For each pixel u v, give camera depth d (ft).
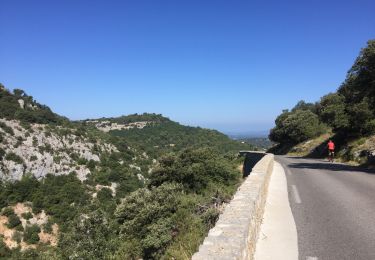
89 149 322.14
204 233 29.40
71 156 302.66
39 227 209.87
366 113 97.35
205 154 85.66
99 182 275.59
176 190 67.26
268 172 44.70
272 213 28.17
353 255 17.76
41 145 293.02
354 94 80.48
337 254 18.01
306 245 19.67
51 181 269.23
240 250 12.83
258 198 23.98
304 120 182.29
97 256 70.18
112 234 79.71
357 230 22.20
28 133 296.10
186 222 41.81
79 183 269.44
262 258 18.03
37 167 270.46
